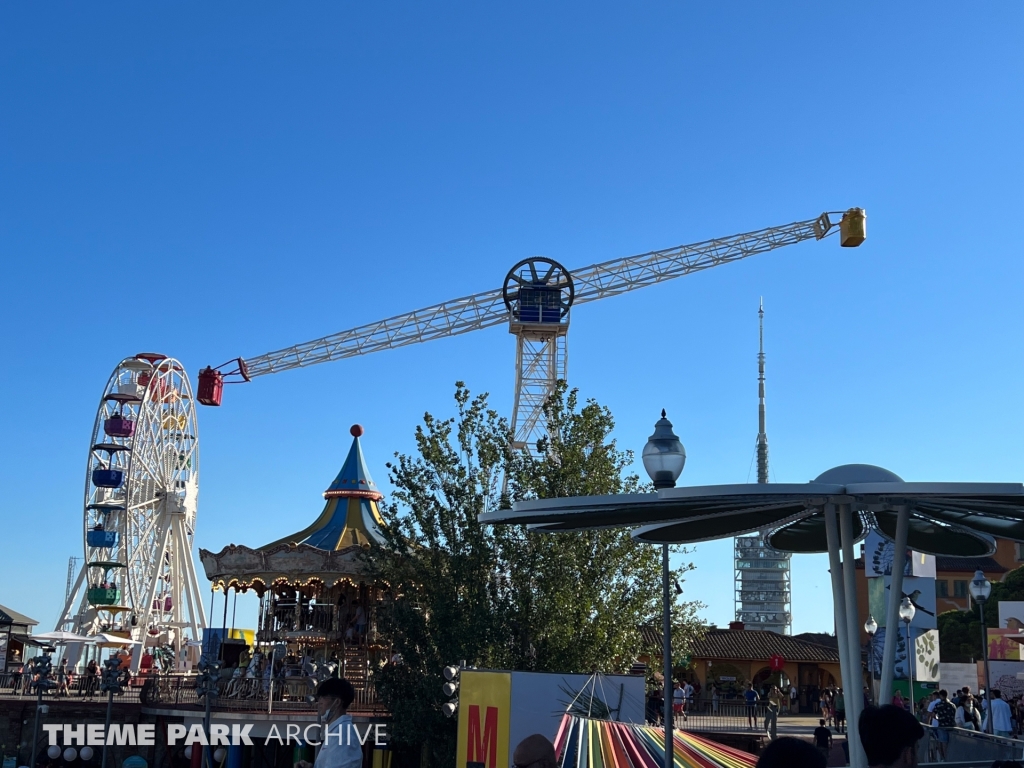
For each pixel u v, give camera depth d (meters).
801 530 17.89
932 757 19.80
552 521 14.51
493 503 37.28
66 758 38.44
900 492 12.10
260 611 42.69
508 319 67.00
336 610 41.12
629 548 36.00
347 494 45.44
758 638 65.06
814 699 61.03
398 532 37.31
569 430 37.88
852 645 13.75
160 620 71.81
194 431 75.69
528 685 22.53
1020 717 38.25
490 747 22.52
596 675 22.80
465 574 35.72
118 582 68.75
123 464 72.12
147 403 69.94
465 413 38.69
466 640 33.81
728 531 15.95
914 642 43.84
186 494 73.19
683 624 36.75
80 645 65.69
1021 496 11.73
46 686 36.91
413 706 33.66
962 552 17.73
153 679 39.91
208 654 35.72
